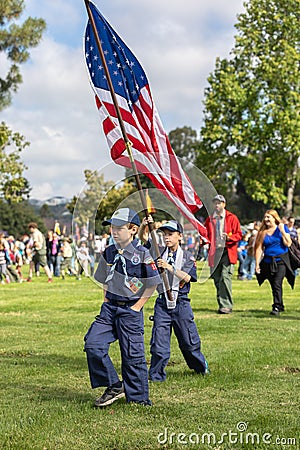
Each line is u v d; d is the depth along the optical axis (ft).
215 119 126.93
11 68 115.55
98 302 49.34
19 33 114.11
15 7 114.73
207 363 24.31
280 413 18.07
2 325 36.47
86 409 18.61
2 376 23.07
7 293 58.49
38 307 46.03
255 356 25.91
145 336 32.60
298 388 20.90
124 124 22.72
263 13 124.77
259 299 50.93
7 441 15.93
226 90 123.65
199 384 21.39
